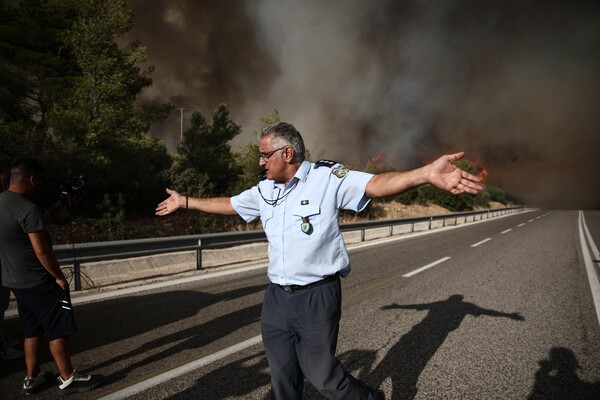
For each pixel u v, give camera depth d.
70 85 10.53
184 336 3.73
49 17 10.95
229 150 14.19
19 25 10.59
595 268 7.74
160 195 11.09
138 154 10.75
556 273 7.09
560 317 4.56
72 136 9.53
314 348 1.85
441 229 15.86
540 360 3.39
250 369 3.09
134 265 6.45
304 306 1.83
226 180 13.77
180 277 6.00
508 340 3.82
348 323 4.24
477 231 15.11
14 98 10.04
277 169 1.89
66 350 2.66
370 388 1.96
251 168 15.21
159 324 4.03
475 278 6.51
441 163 1.59
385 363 3.28
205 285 5.60
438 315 4.55
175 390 2.75
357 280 6.28
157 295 5.05
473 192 1.51
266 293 2.00
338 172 1.86
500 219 23.77
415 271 7.03
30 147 8.70
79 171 9.12
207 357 3.29
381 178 1.76
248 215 2.27
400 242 11.22
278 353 1.93
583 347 3.69
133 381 2.86
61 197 2.87
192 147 13.50
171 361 3.20
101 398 2.62
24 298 2.56
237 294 5.18
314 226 1.82
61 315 2.62
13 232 2.46
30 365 2.67
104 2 10.14
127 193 10.20
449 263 7.88
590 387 2.95
